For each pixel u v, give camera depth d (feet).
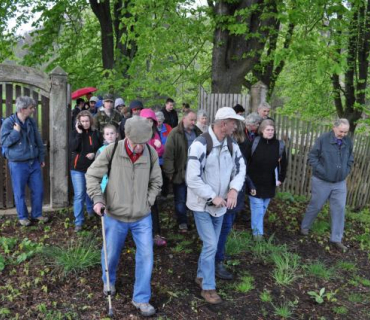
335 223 18.10
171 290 12.81
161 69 29.86
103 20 36.60
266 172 16.70
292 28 28.89
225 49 26.66
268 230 19.21
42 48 41.14
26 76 18.35
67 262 13.29
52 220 18.06
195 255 15.47
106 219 11.23
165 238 16.88
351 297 13.53
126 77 35.35
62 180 19.43
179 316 11.49
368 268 16.43
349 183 26.86
